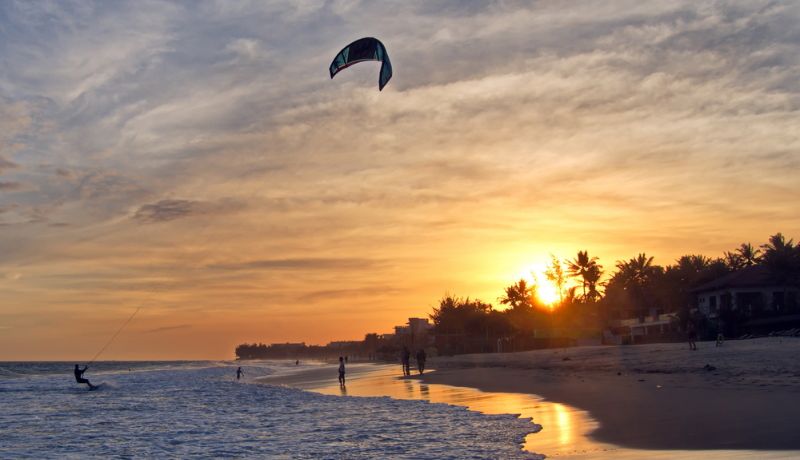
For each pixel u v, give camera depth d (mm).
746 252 96812
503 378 41781
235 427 23844
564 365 46875
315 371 87188
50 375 97188
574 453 14703
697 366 32750
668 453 13695
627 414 19734
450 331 117750
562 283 112312
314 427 22641
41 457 18750
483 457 15258
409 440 18531
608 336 81062
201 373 92812
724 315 59250
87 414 31406
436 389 36938
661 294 95750
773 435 14641
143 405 35781
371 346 174750
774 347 37062
